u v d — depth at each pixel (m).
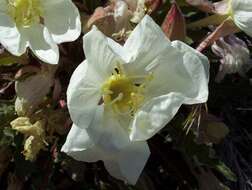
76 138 0.20
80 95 0.20
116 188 0.28
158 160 0.29
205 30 0.29
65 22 0.23
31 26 0.23
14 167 0.28
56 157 0.26
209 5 0.25
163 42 0.20
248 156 0.31
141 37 0.20
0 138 0.26
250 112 0.32
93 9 0.27
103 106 0.21
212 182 0.27
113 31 0.23
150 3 0.25
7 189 0.27
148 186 0.28
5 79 0.27
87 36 0.20
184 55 0.21
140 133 0.21
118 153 0.21
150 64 0.21
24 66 0.25
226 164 0.30
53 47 0.22
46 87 0.23
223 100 0.30
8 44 0.22
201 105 0.25
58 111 0.24
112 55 0.20
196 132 0.26
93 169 0.28
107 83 0.21
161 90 0.21
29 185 0.28
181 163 0.28
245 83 0.29
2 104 0.26
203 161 0.26
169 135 0.27
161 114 0.20
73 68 0.26
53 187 0.27
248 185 0.30
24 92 0.23
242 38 0.31
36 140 0.23
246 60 0.27
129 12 0.23
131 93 0.21
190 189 0.28
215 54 0.28
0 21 0.23
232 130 0.31
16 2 0.23
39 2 0.23
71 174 0.26
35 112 0.24
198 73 0.21
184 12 0.28
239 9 0.24
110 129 0.21
